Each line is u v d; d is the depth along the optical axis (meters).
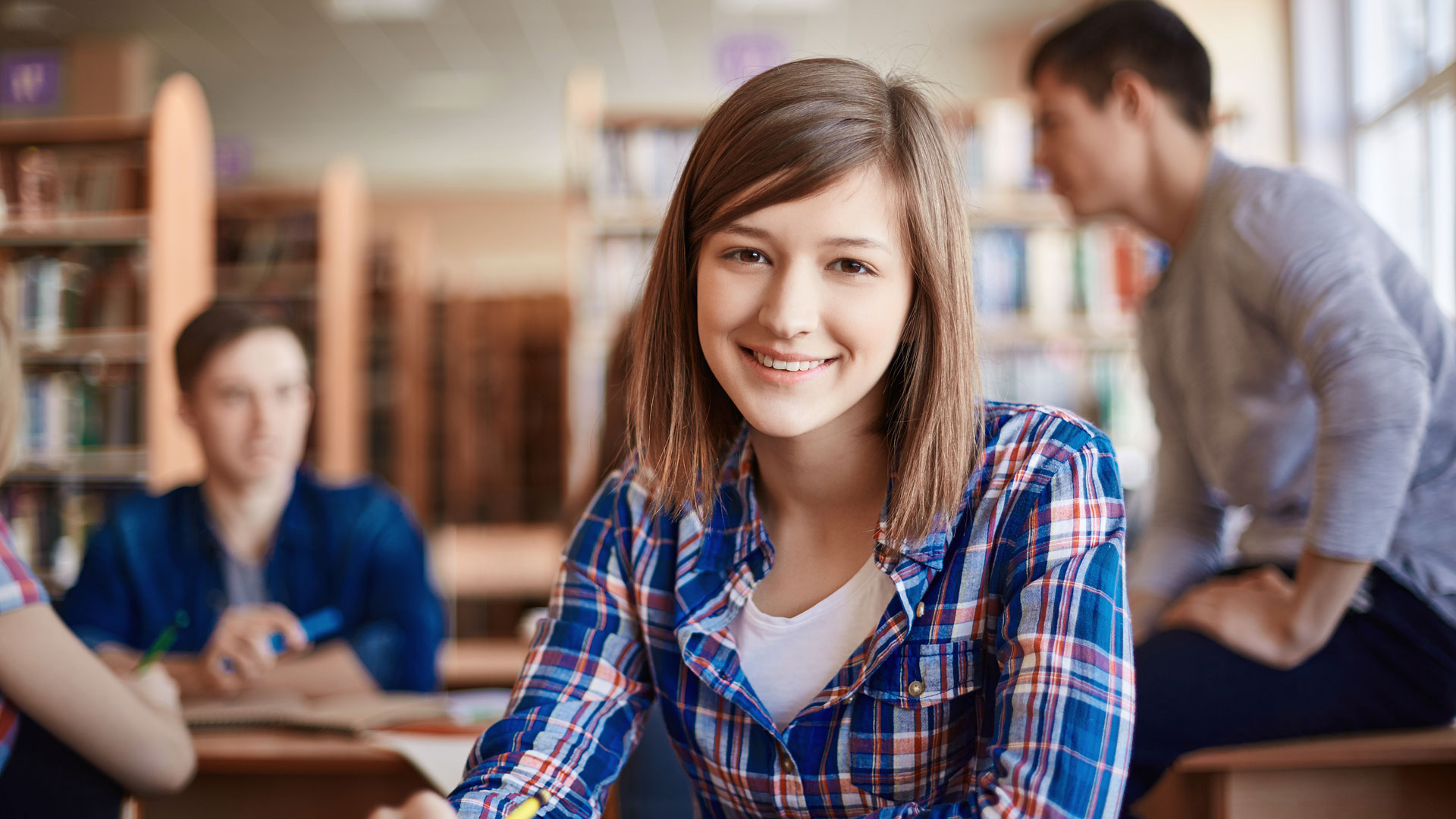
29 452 4.28
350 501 2.10
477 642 4.09
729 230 0.79
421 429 7.11
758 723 0.89
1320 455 1.35
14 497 4.30
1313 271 1.38
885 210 0.79
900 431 0.86
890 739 0.87
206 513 2.03
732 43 4.80
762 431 0.83
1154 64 1.59
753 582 0.91
